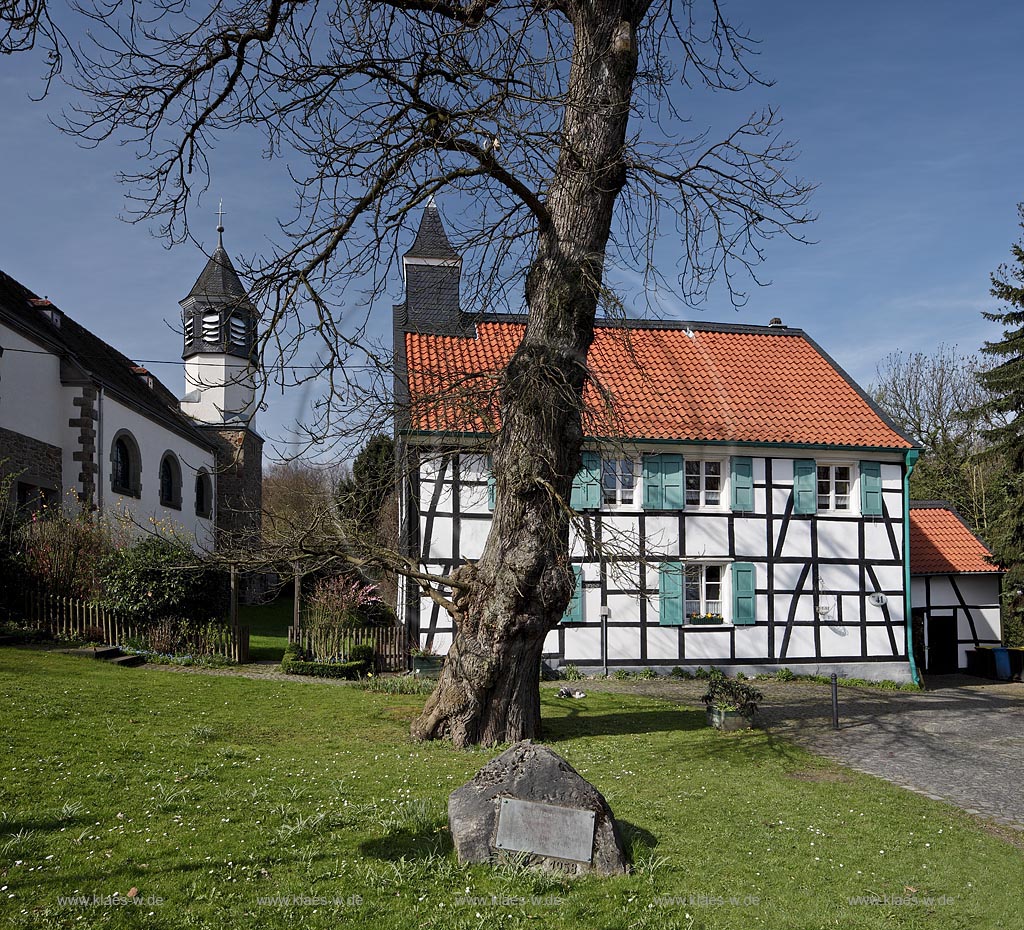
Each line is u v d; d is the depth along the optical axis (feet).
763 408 63.93
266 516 32.48
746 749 33.47
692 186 30.68
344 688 43.78
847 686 59.11
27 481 60.49
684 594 59.06
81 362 69.41
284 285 28.96
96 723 28.60
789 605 61.16
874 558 62.95
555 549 31.58
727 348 69.77
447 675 31.81
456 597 32.14
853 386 68.54
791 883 18.33
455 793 18.99
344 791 22.82
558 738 33.99
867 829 23.02
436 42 28.19
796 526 61.72
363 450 29.81
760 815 23.50
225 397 105.81
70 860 16.75
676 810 23.43
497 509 32.35
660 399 62.54
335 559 32.01
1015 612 79.15
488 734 31.22
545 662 56.75
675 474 59.77
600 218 32.09
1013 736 40.98
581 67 31.91
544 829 18.10
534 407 30.48
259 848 18.01
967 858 21.06
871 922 16.53
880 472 63.72
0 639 45.60
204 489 102.47
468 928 14.99
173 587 50.70
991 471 108.68
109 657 46.09
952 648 75.05
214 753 26.25
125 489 74.74
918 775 31.63
